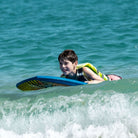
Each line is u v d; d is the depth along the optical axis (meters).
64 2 75.69
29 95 18.62
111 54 30.62
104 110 15.19
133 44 34.19
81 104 15.66
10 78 24.41
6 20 55.31
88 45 34.84
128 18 50.75
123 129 14.58
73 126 15.01
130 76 23.02
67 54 19.09
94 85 18.12
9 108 16.58
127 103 15.30
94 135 14.67
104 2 71.38
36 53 32.44
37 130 15.33
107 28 43.75
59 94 17.20
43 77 18.77
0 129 15.62
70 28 45.16
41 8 68.25
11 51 33.75
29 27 47.72
